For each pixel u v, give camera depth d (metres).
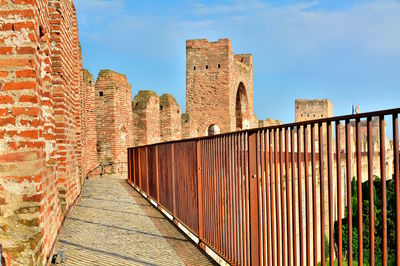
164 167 10.59
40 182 4.66
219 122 42.81
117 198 13.33
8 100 4.62
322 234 3.77
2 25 4.62
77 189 11.97
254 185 5.15
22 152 4.61
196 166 7.47
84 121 18.20
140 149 15.39
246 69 48.97
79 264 5.71
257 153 5.04
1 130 4.61
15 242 4.53
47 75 6.35
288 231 4.33
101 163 24.02
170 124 31.33
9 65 4.62
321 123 3.75
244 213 5.53
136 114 28.20
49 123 6.35
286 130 4.32
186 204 8.20
